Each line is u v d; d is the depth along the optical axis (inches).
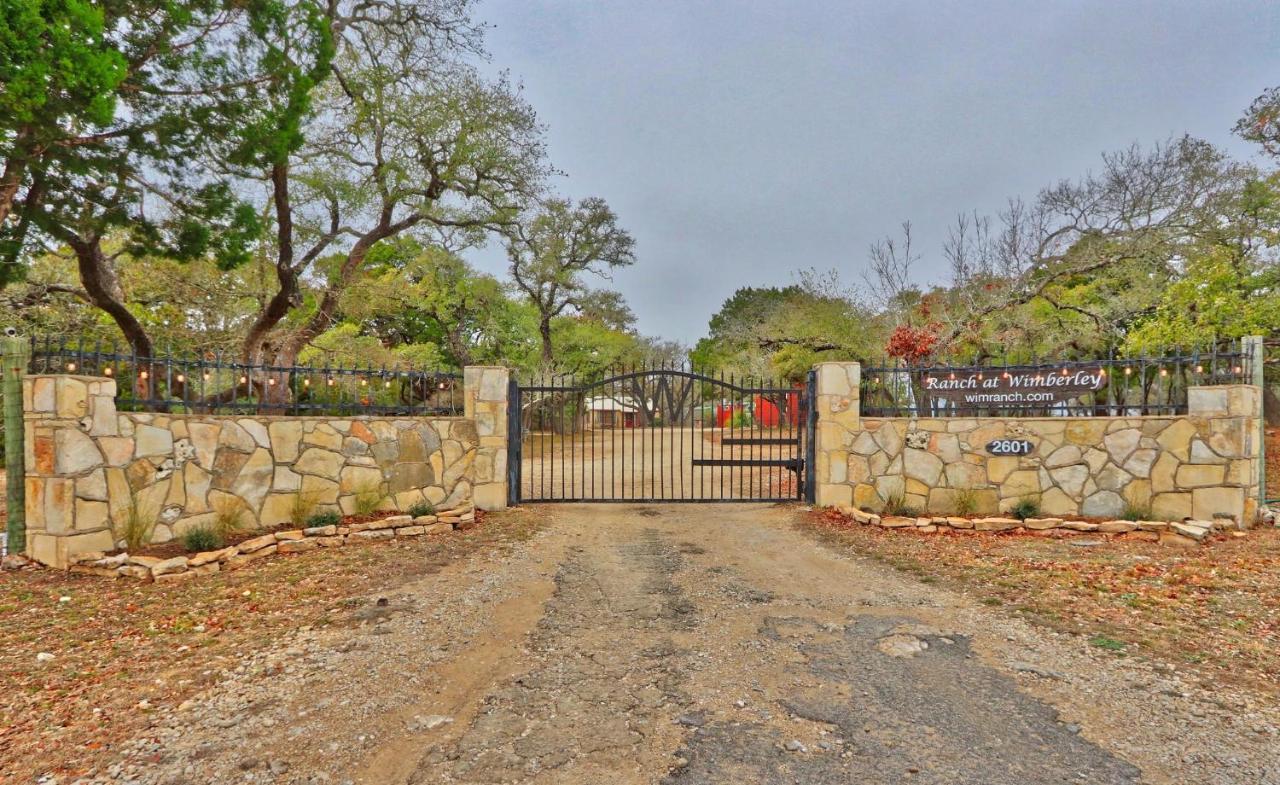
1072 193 629.3
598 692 126.9
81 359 226.2
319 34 414.0
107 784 93.4
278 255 570.9
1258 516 269.6
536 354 1106.1
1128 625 157.0
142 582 198.2
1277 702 115.9
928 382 322.0
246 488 259.0
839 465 331.9
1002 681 129.5
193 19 331.3
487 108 594.9
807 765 99.6
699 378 373.4
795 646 151.3
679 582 209.3
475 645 151.9
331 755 102.4
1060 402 294.5
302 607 178.4
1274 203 503.5
